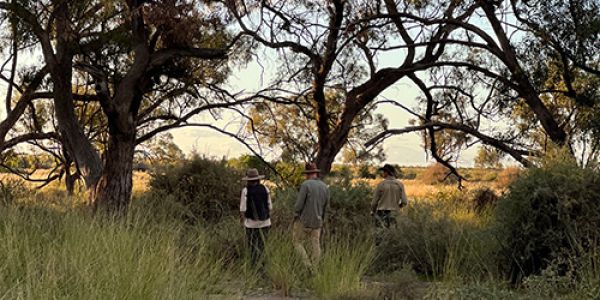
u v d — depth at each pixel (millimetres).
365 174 23422
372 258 11023
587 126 20297
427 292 8180
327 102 23219
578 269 9070
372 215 13594
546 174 10477
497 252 10523
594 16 19469
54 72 15875
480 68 20875
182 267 8094
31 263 6918
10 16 14914
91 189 15945
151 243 8523
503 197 10859
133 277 6875
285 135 21906
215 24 16828
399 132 21422
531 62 20578
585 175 10195
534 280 8750
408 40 21641
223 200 16453
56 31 16297
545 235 10117
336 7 19891
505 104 21875
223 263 9836
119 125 15570
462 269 10141
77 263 7203
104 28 17594
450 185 31906
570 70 21172
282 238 11125
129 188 15688
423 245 11320
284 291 9328
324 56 19891
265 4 18484
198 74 20281
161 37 17547
